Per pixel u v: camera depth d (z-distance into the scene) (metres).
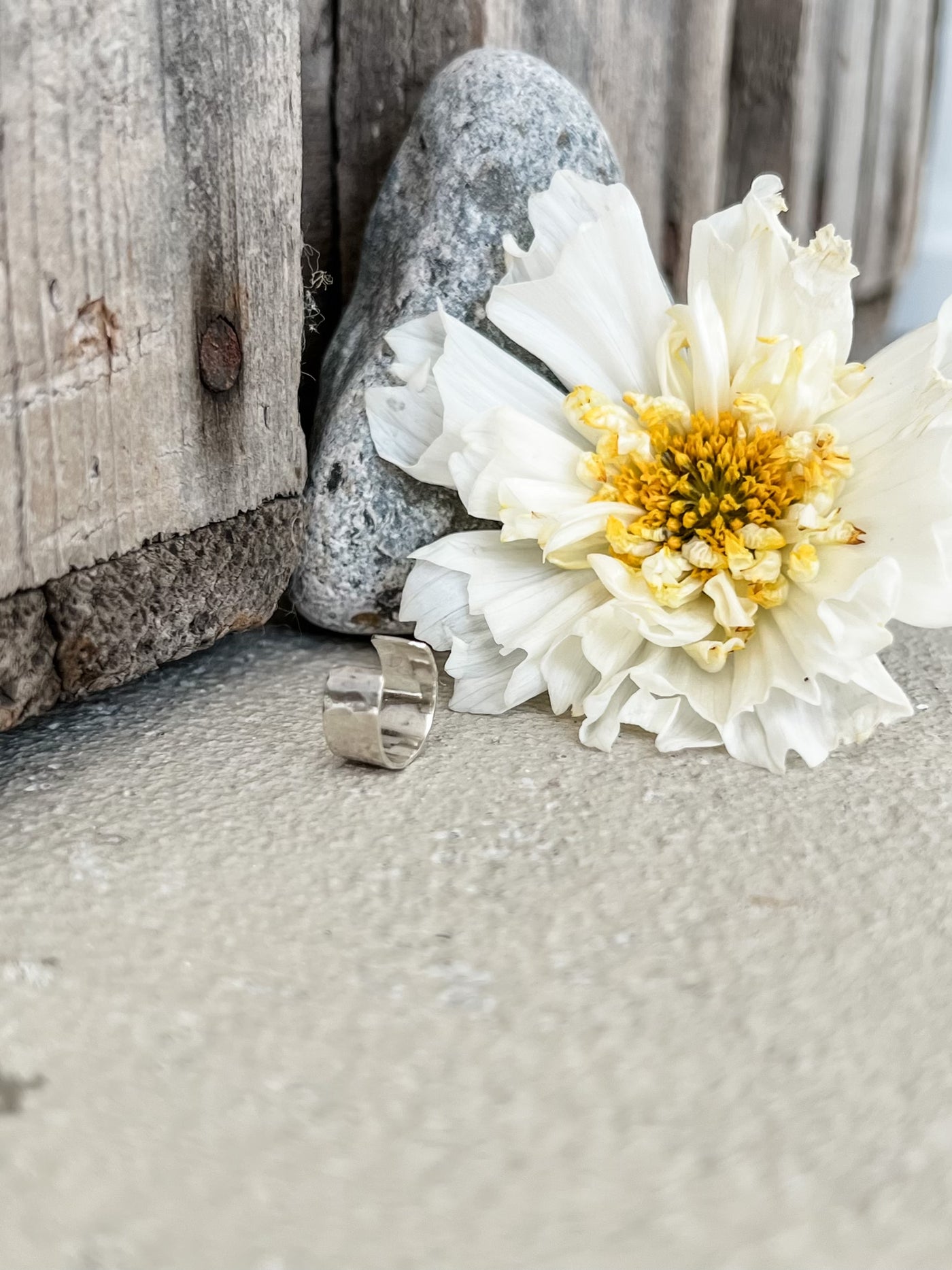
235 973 0.16
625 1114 0.15
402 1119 0.15
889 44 0.40
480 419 0.20
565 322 0.21
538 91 0.22
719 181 0.32
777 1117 0.15
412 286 0.22
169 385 0.20
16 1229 0.14
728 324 0.20
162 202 0.19
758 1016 0.16
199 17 0.19
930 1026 0.16
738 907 0.17
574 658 0.20
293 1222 0.14
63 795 0.19
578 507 0.20
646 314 0.21
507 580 0.20
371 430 0.21
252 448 0.21
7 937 0.17
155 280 0.19
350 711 0.19
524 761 0.20
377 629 0.22
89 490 0.19
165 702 0.21
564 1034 0.16
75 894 0.17
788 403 0.20
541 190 0.22
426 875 0.18
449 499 0.22
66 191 0.18
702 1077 0.15
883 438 0.20
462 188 0.22
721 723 0.19
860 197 0.41
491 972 0.16
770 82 0.33
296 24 0.20
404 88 0.24
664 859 0.18
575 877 0.18
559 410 0.21
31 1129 0.15
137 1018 0.16
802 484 0.19
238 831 0.18
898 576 0.19
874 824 0.18
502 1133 0.15
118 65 0.18
